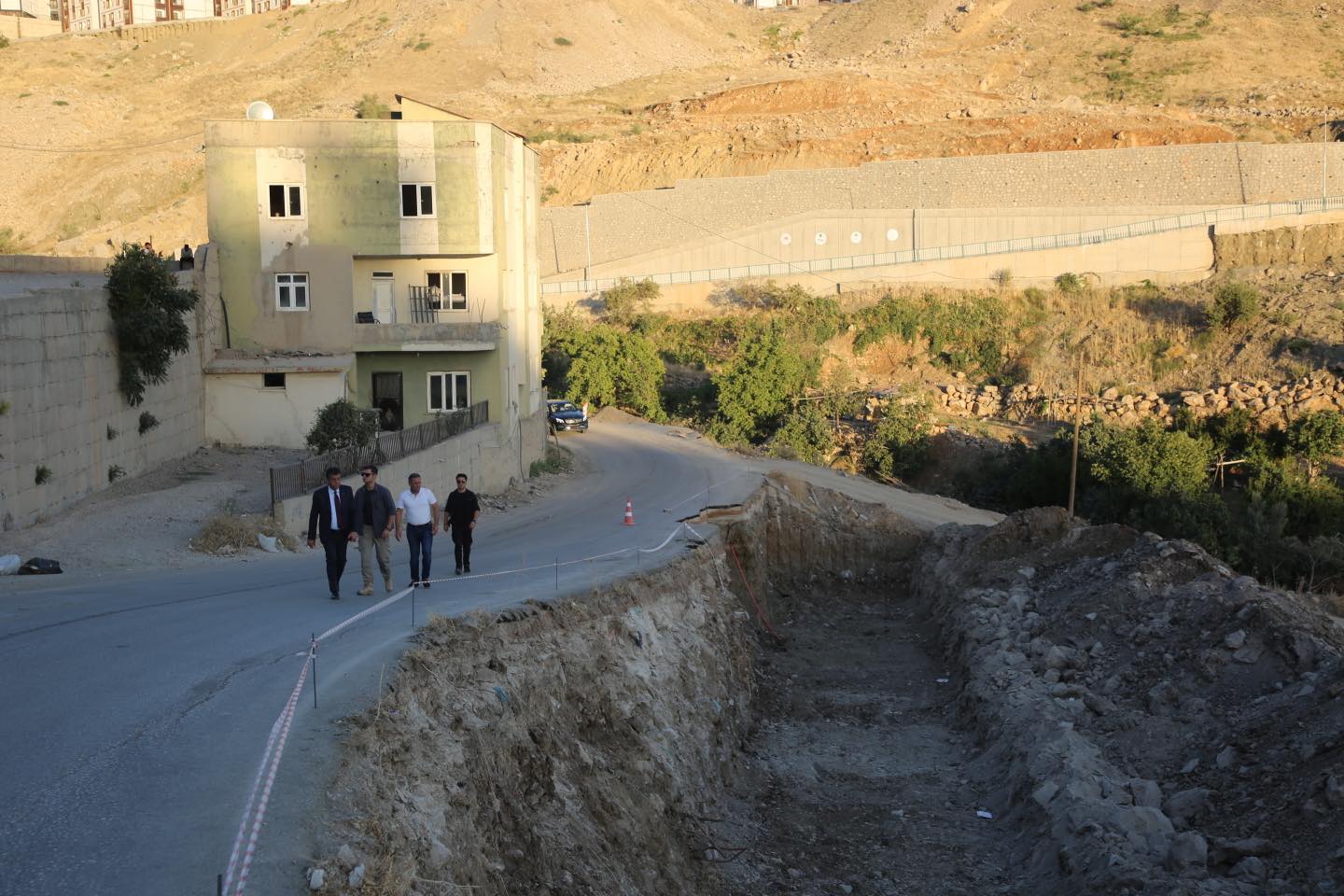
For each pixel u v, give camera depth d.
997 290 77.31
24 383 21.89
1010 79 131.50
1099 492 49.81
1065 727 18.08
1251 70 123.19
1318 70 121.81
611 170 104.06
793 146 99.88
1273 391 58.38
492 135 34.97
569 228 91.69
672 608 20.50
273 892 7.20
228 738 9.48
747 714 21.34
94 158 117.50
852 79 121.94
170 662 11.88
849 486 42.22
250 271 34.34
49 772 8.75
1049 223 82.25
